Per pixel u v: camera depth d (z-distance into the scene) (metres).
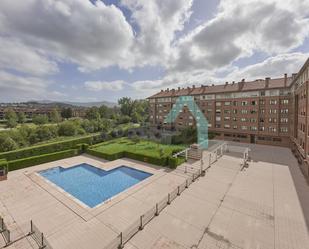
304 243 9.65
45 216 12.23
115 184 18.62
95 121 58.03
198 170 20.97
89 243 9.67
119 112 117.44
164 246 9.39
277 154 29.36
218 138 45.84
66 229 10.85
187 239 9.90
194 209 12.95
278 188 16.52
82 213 12.55
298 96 27.17
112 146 32.69
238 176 19.50
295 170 21.53
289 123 34.94
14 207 13.39
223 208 13.10
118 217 12.04
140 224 10.80
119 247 9.25
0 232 10.45
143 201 14.12
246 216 12.12
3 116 120.88
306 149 20.50
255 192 15.70
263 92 38.06
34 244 9.61
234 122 42.81
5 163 19.09
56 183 18.84
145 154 25.05
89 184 18.62
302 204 13.72
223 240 9.83
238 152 29.91
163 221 11.51
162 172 20.75
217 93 45.50
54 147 28.53
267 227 10.96
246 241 9.77
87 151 29.39
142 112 103.31
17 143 31.70
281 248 9.30
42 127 39.91
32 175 19.86
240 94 41.53
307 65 20.52
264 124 38.06
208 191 15.86
